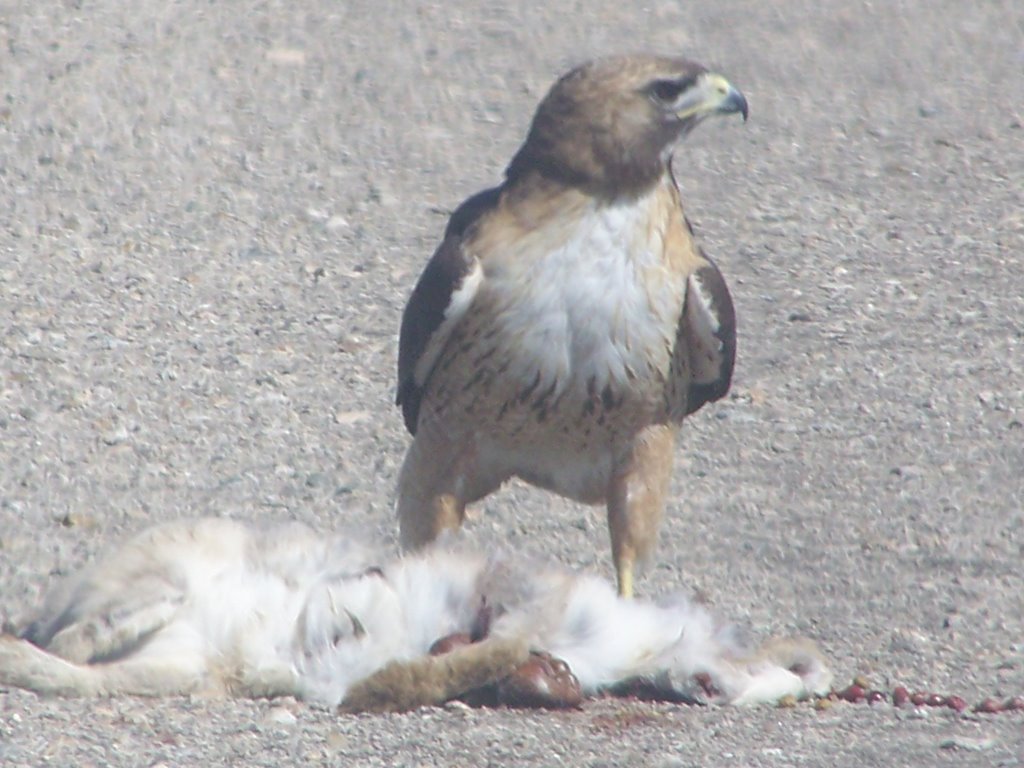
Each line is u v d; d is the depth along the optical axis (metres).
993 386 15.17
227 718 8.66
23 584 10.92
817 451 13.86
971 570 11.75
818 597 11.27
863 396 14.95
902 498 13.02
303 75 23.47
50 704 8.70
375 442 13.87
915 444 14.00
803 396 14.93
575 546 12.15
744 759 8.33
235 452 13.57
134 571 9.10
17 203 18.98
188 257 17.81
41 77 22.62
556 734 8.58
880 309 16.94
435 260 11.05
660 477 11.27
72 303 16.47
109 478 12.93
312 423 14.20
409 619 9.20
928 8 27.42
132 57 23.55
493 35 25.50
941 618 10.91
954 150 21.75
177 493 12.76
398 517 11.73
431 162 20.89
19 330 15.72
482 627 9.22
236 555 9.27
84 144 20.73
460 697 9.00
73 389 14.55
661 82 10.72
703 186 20.39
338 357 15.59
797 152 21.58
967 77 24.53
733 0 27.55
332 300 16.89
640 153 10.67
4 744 8.19
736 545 12.15
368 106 22.55
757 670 9.30
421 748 8.34
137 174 20.00
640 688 9.24
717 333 11.20
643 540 11.30
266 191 19.73
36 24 24.53
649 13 26.83
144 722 8.55
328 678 9.02
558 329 10.77
